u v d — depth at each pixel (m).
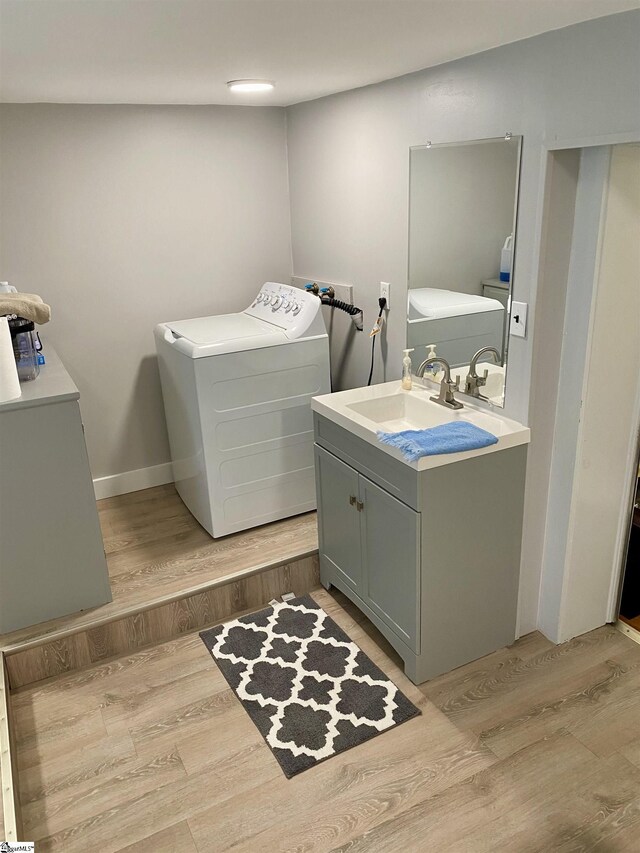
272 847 1.77
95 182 3.02
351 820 1.84
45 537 2.39
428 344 2.62
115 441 3.43
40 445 2.30
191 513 3.27
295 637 2.59
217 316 3.35
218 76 2.33
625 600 2.60
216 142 3.22
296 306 3.02
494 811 1.85
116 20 1.49
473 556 2.24
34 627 2.45
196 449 2.91
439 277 2.47
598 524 2.37
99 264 3.14
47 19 1.46
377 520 2.32
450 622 2.29
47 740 2.15
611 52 1.68
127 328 3.29
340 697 2.28
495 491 2.20
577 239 2.03
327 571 2.83
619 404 2.22
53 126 2.88
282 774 2.00
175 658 2.51
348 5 1.45
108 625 2.49
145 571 2.77
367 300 3.02
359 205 2.92
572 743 2.06
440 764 2.00
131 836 1.83
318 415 2.61
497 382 2.30
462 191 2.26
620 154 1.88
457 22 1.66
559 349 2.17
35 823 1.88
